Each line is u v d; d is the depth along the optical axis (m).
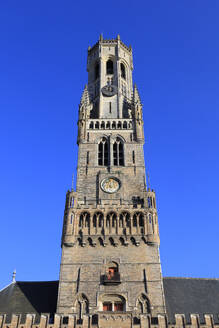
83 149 74.62
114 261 57.66
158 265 57.22
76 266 57.09
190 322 50.47
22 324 49.78
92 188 68.38
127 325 49.62
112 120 79.50
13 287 61.50
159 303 53.47
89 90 91.69
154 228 60.84
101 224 61.50
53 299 57.88
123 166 71.69
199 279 64.75
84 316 50.00
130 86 93.38
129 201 66.38
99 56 95.50
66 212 63.81
